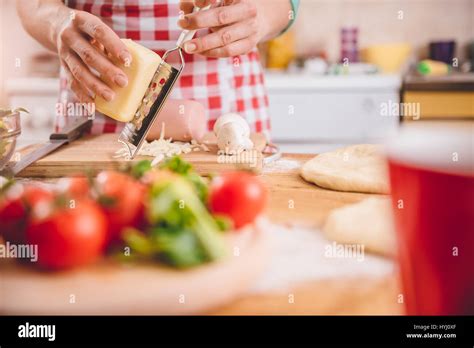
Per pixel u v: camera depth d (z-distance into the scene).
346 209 0.64
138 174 0.58
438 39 2.62
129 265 0.50
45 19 1.12
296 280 0.51
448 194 0.25
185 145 1.08
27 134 2.27
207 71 1.27
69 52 0.99
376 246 0.56
